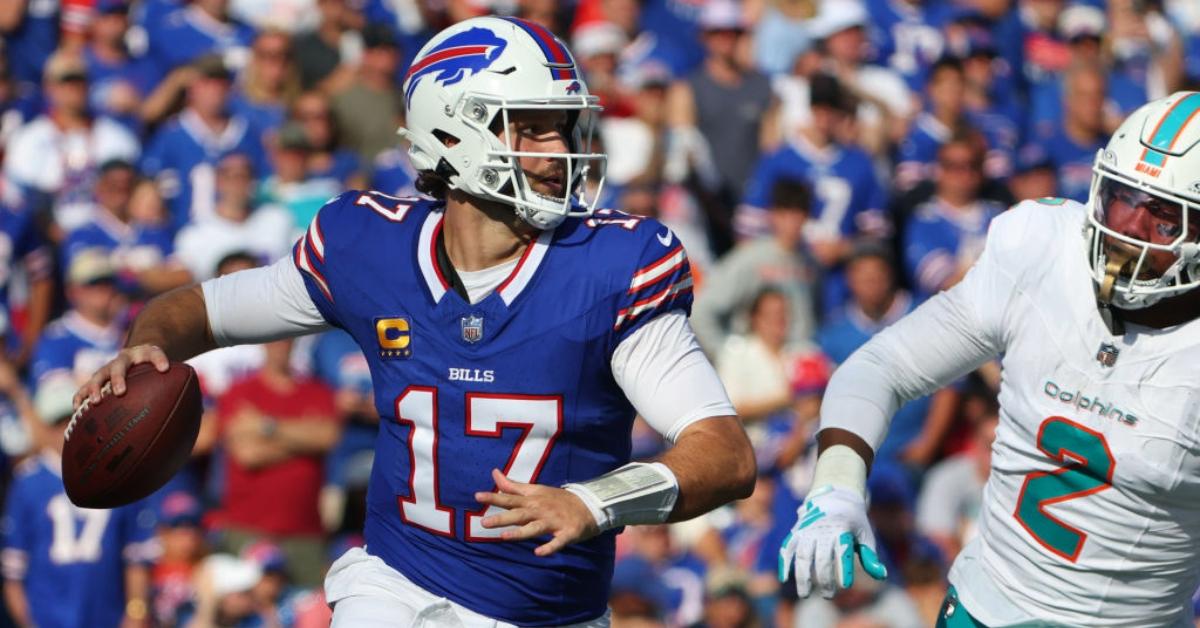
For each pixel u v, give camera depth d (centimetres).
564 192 1272
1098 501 1303
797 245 3036
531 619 1298
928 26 3759
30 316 3055
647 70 3328
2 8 3475
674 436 1230
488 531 1273
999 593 1376
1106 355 1275
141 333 1316
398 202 1322
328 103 3209
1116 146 1261
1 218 3038
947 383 1367
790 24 3603
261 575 2564
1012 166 3447
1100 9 4138
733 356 2858
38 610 2662
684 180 3281
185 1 3509
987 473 2742
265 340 1362
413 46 3547
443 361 1260
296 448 2703
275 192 3097
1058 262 1293
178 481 2741
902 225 3259
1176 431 1264
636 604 2484
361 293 1290
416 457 1280
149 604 2650
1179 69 4128
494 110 1243
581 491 1148
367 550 1343
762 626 2595
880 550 2616
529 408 1248
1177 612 1362
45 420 2712
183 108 3372
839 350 2939
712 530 2661
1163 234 1239
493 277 1260
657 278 1243
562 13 3697
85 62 3431
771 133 3350
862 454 1323
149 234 3044
